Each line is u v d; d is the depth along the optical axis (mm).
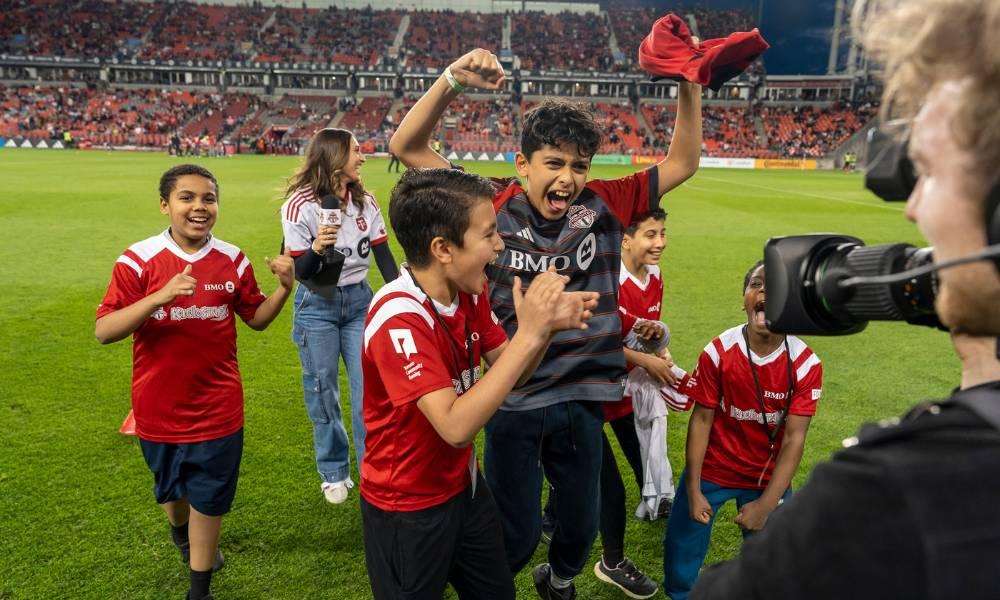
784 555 569
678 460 3721
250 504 3195
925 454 510
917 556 488
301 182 3311
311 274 3062
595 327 2180
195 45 52000
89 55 48938
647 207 2385
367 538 1834
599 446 2240
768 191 21609
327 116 47719
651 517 3059
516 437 2135
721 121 49406
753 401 2266
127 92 48531
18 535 2852
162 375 2332
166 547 2811
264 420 4160
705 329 6152
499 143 41312
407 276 1677
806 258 770
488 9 60750
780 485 2225
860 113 46719
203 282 2404
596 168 35875
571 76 49781
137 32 52906
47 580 2564
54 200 14523
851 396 4602
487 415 1403
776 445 2322
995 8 487
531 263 2174
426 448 1675
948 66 533
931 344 5789
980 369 579
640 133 46875
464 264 1597
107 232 10742
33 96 45844
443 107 2227
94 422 4031
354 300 3369
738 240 11242
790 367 2211
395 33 55844
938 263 575
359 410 3318
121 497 3188
